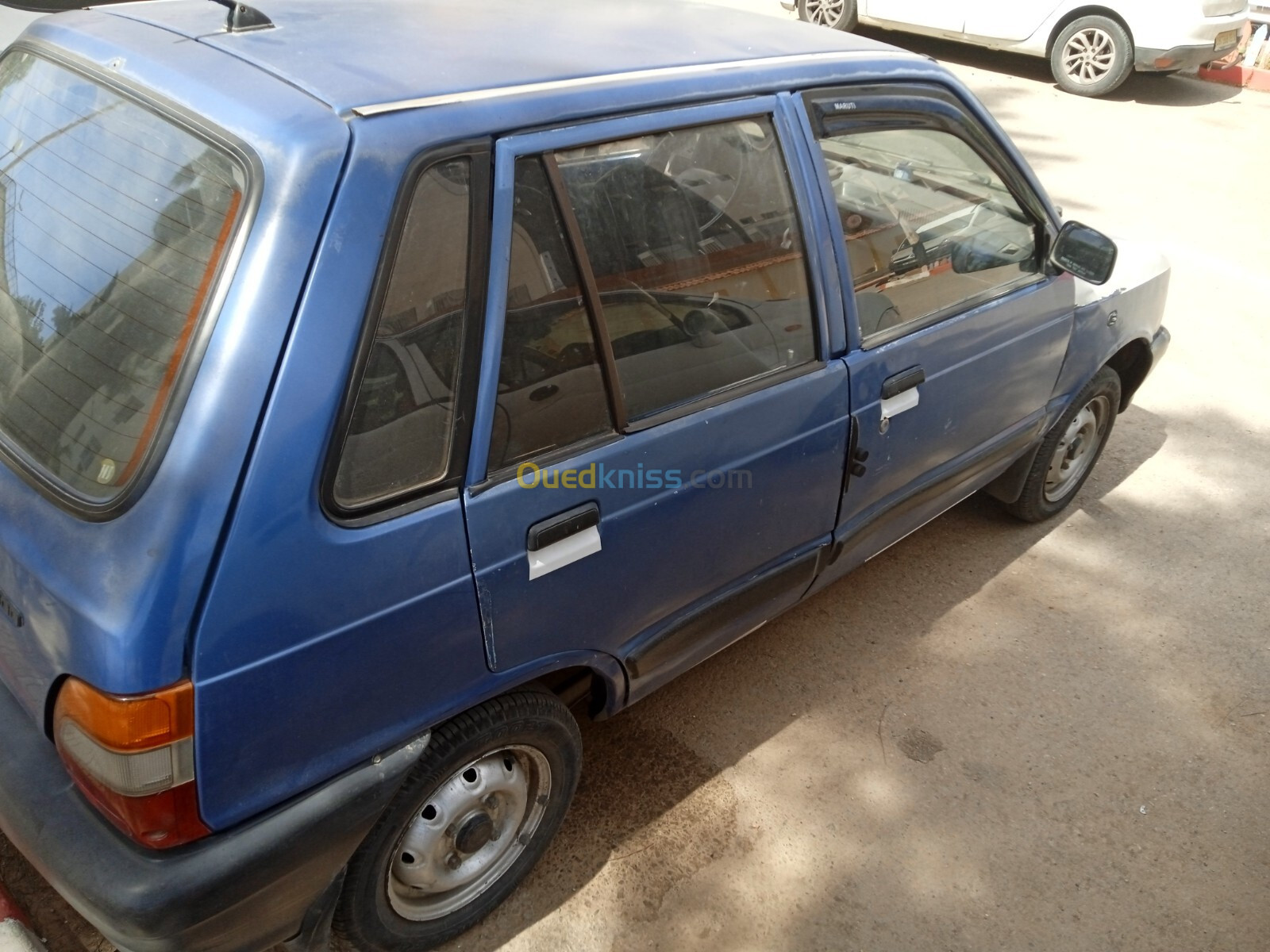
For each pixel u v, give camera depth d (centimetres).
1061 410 368
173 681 156
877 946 248
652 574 232
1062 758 306
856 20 1034
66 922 233
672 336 222
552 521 202
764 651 339
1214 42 902
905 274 280
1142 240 659
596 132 200
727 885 259
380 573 176
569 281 199
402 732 192
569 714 234
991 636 353
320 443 164
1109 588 381
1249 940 256
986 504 427
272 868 176
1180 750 312
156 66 188
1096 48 925
